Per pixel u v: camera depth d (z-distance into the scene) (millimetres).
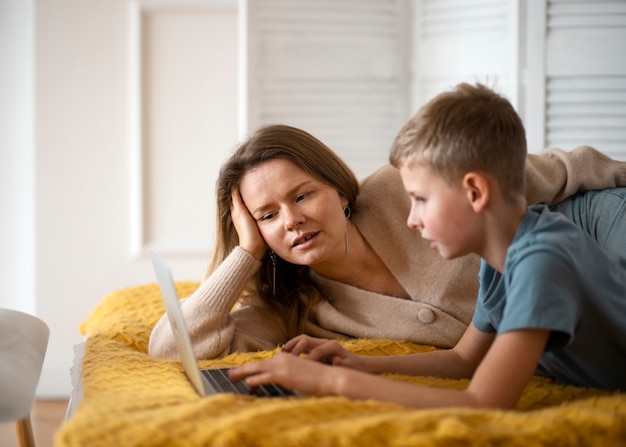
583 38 2742
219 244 1813
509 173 1193
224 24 3479
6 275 3438
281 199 1651
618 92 2740
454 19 2969
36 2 3350
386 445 926
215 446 923
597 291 1177
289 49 3045
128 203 3434
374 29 3084
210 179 3494
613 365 1248
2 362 1476
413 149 1205
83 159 3398
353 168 3090
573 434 956
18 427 1823
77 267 3408
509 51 2797
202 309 1667
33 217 3400
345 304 1800
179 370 1436
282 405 1017
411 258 1760
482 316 1355
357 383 1124
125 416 1022
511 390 1087
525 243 1160
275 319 1812
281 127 1698
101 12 3391
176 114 3477
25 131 3428
